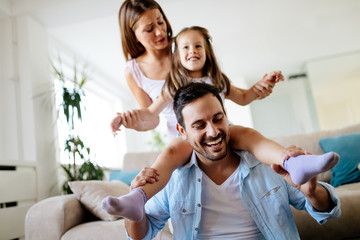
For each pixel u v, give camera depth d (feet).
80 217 6.32
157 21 5.17
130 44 5.71
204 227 3.65
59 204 6.01
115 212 2.78
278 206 3.49
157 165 3.60
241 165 3.67
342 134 7.85
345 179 7.06
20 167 7.93
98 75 16.81
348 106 18.48
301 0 13.01
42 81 10.62
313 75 19.01
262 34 15.47
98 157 16.52
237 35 15.33
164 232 5.28
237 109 19.80
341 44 17.47
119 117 4.51
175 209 3.71
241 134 3.78
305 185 2.97
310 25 15.10
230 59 17.94
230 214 3.60
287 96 25.44
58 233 5.80
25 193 7.95
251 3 12.77
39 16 10.78
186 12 12.88
